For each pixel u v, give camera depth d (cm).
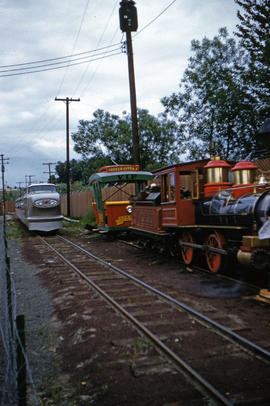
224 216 759
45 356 456
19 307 660
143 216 1195
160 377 378
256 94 1636
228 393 343
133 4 1510
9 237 1788
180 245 978
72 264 1011
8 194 8288
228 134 1717
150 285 755
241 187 745
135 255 1148
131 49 1516
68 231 2000
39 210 1823
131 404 337
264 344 442
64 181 9788
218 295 668
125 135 3653
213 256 836
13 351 391
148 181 1510
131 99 1523
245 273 833
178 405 329
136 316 559
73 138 3938
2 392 370
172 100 1806
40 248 1384
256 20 1484
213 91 1708
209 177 887
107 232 1588
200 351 431
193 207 932
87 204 2662
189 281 781
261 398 331
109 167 1532
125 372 394
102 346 461
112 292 709
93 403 345
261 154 1150
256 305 605
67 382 390
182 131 1831
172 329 504
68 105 3167
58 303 671
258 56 1543
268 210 637
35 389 378
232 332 471
